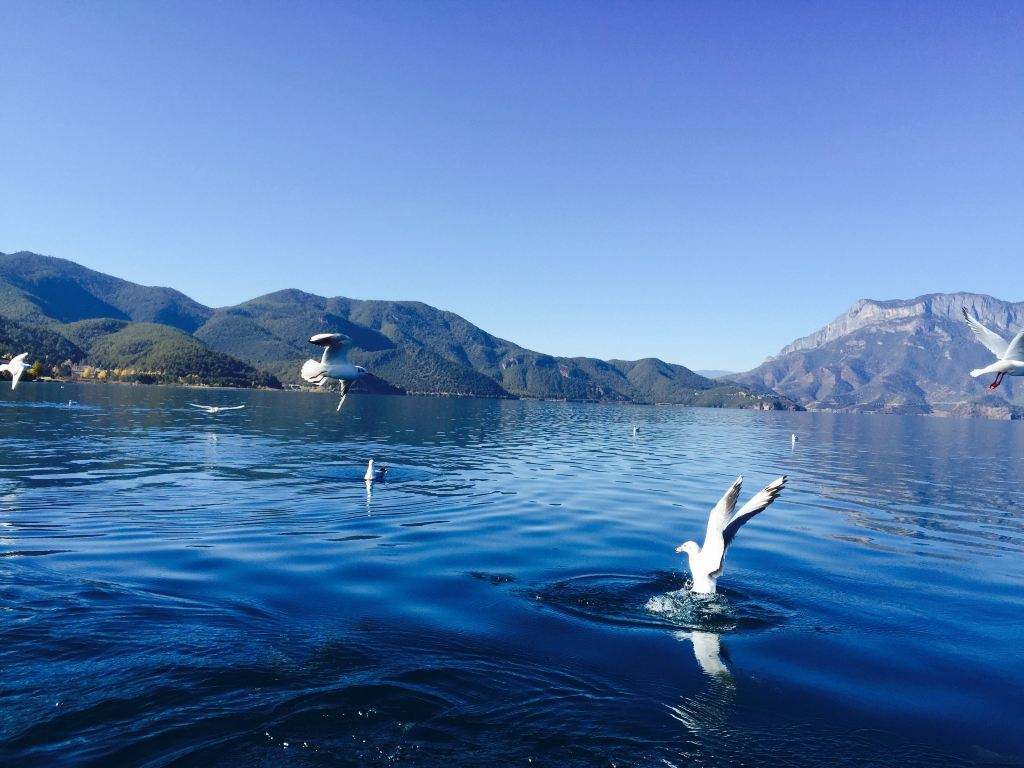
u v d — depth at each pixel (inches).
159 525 783.7
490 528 837.2
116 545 677.9
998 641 487.8
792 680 410.0
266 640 438.3
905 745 338.0
